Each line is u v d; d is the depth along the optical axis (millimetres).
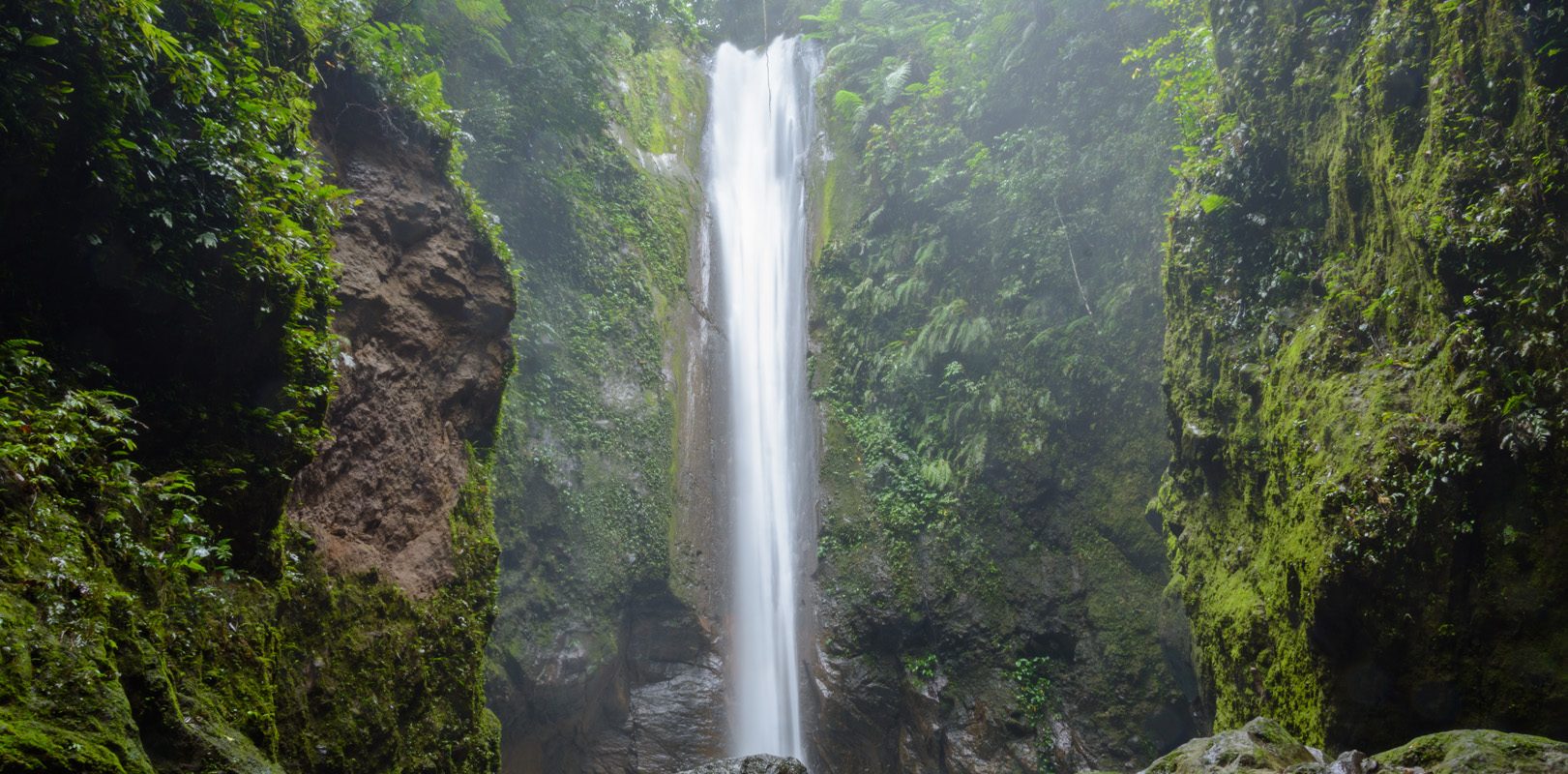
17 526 3369
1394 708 6836
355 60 7629
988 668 14969
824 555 17047
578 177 17766
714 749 15625
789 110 23703
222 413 5105
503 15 14000
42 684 2953
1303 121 8758
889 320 18594
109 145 4309
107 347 4527
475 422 9117
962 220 17578
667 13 17062
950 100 18516
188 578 4629
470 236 8984
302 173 5898
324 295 5984
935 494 16500
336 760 5828
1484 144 6289
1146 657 13484
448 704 7594
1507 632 6156
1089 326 15117
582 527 14992
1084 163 15320
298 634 5816
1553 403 5793
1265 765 4840
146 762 3121
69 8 4082
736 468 18625
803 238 21469
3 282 4027
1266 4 9203
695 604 16281
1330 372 7832
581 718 14609
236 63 5426
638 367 17188
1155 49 12586
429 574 7664
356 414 7078
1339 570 7008
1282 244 8953
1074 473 15125
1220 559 9680
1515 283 6051
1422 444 6555
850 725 15641
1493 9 6227
